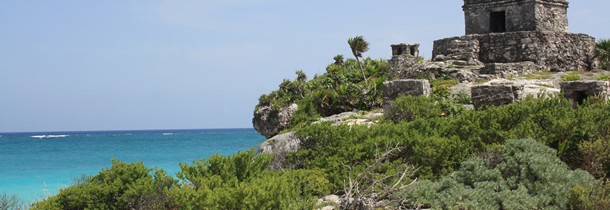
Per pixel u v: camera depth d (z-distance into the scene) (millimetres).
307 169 18312
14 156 70562
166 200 15984
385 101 29656
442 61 42344
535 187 15148
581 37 43438
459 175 16422
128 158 64188
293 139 21422
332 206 15742
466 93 33750
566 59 42062
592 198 13750
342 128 20391
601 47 43375
